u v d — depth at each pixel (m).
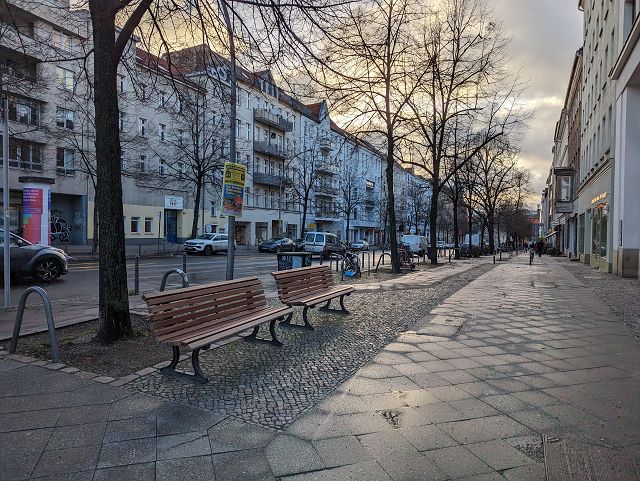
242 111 48.16
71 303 9.19
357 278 15.08
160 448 3.15
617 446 3.29
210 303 5.06
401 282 13.97
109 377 4.51
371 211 80.00
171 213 43.12
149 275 15.76
